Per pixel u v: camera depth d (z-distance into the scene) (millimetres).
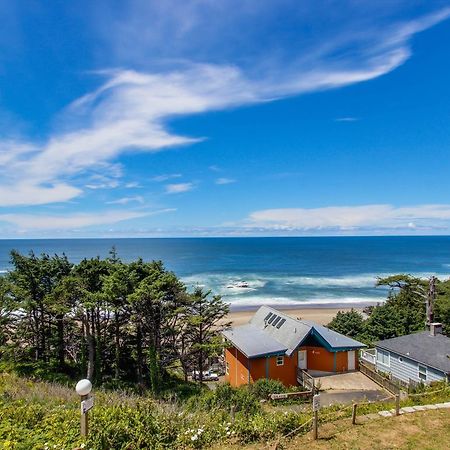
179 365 29578
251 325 31719
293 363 25391
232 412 11211
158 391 22062
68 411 9359
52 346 26156
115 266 25438
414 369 24594
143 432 8281
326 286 87500
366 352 30016
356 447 8781
